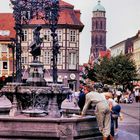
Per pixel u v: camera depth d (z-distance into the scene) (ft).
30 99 72.43
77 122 54.03
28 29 265.13
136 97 217.97
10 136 54.65
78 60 280.10
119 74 298.76
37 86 72.84
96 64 349.00
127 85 302.04
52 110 72.13
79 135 54.34
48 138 53.67
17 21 78.07
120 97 200.34
